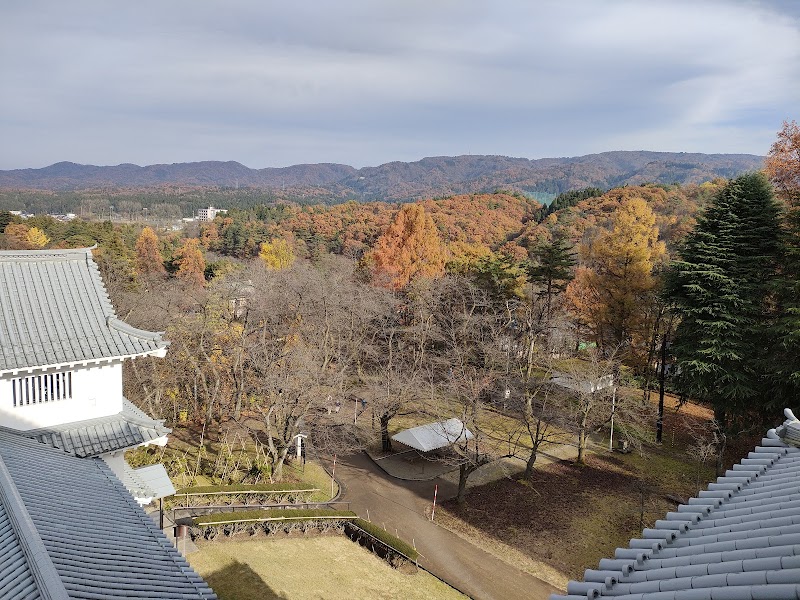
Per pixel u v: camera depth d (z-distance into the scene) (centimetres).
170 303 3444
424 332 3338
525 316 3148
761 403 2625
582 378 2850
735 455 2880
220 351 3123
